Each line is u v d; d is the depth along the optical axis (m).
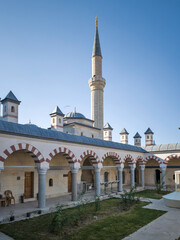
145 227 11.24
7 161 16.92
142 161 29.20
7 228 11.07
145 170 33.03
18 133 13.82
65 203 16.69
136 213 14.22
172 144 29.77
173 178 30.44
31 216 13.50
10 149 13.52
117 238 9.68
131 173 26.47
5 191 16.39
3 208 15.02
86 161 28.12
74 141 18.00
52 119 25.20
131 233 10.34
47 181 20.11
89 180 27.75
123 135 38.06
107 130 35.94
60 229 10.30
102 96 38.47
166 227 11.27
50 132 16.66
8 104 19.28
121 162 24.33
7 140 13.43
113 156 23.59
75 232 10.42
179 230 10.79
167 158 28.08
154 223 11.97
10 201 16.34
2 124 13.47
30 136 14.64
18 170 17.64
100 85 38.19
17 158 17.70
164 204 17.22
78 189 22.86
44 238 9.64
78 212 12.81
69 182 22.77
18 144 14.01
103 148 21.80
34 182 18.88
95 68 39.22
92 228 11.02
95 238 9.66
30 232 10.44
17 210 14.26
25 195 18.03
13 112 19.56
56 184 21.00
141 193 23.34
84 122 30.66
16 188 17.31
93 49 40.53
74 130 27.58
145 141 39.16
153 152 29.02
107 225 11.53
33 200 18.44
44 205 15.06
